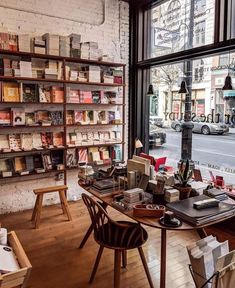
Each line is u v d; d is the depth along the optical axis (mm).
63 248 3145
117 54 5105
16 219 3963
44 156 4355
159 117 5074
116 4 5031
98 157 4895
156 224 2107
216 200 2324
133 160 2910
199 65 4215
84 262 2871
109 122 4969
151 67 5137
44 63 4332
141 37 5172
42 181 4523
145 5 5016
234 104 3736
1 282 1381
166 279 2590
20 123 4090
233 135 3775
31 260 2893
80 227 3684
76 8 4629
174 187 2625
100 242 2359
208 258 2002
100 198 2664
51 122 4348
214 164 4078
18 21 4137
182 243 3283
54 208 4398
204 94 4164
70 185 4777
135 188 2609
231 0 3586
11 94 3977
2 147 4043
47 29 4391
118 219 3906
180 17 4391
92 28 4816
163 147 5008
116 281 2299
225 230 3598
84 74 4586
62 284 2516
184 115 4527
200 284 1992
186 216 2131
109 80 4820
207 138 4164
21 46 3975
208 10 3889
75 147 4598
